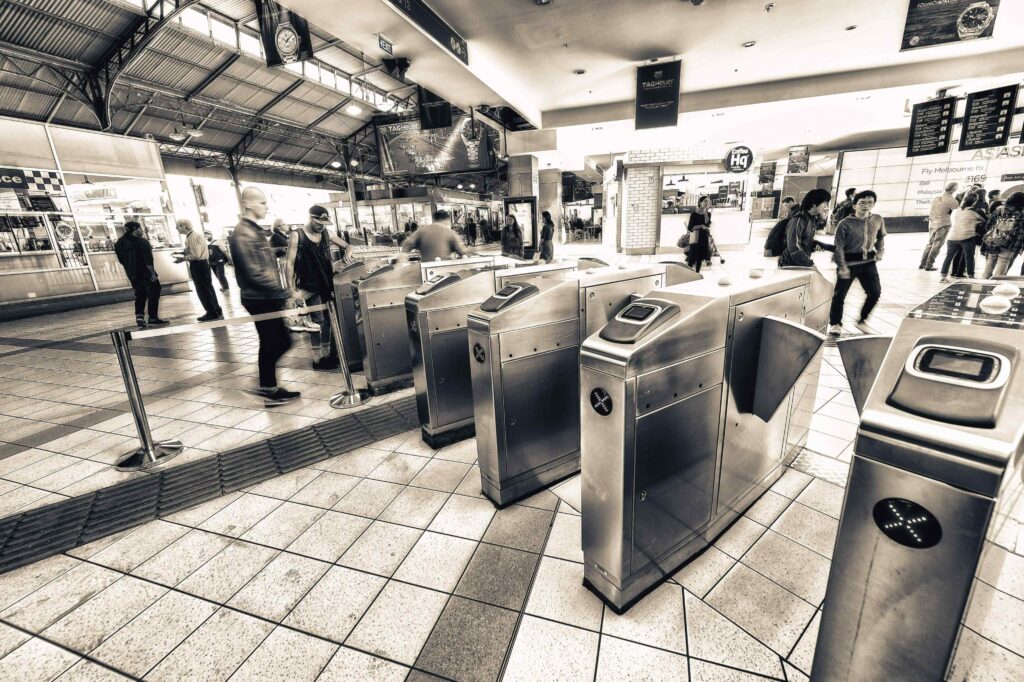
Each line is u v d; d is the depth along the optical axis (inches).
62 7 320.2
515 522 81.8
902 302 234.1
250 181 774.5
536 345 83.8
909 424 31.7
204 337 248.2
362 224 724.0
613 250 689.0
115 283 385.4
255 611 65.0
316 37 390.6
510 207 401.4
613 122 338.6
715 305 60.9
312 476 100.1
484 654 56.5
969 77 252.2
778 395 69.9
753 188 601.6
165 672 56.4
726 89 296.0
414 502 88.9
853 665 40.5
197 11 352.2
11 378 184.9
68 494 97.3
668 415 59.0
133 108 479.2
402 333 149.3
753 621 59.5
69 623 64.6
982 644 42.3
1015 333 33.5
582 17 188.9
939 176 435.2
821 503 83.5
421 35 175.0
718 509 74.1
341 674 54.8
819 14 191.9
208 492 95.6
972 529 30.0
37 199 339.0
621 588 60.3
